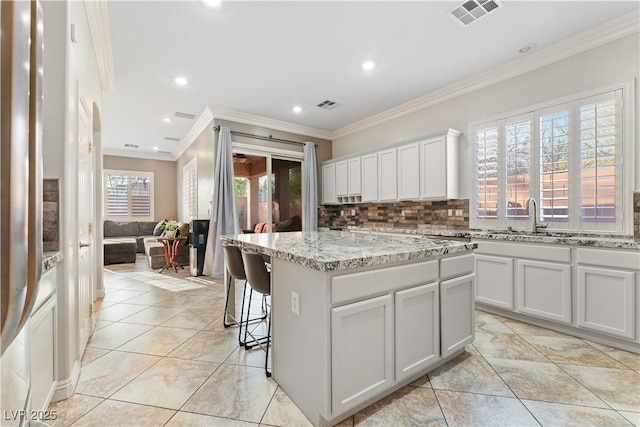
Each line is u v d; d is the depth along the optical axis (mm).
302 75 3572
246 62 3268
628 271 2176
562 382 1818
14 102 518
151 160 8391
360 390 1494
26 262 553
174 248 5527
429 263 1816
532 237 2676
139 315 3055
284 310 1734
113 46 2939
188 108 4688
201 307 3314
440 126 4102
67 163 1698
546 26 2635
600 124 2660
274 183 5395
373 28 2676
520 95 3258
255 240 2273
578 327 2430
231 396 1700
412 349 1729
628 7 2389
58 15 1701
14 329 547
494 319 2881
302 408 1564
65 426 1455
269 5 2375
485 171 3520
